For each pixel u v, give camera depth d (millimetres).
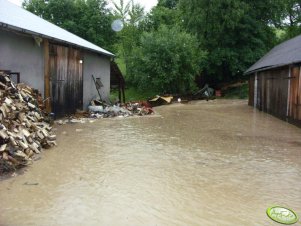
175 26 29828
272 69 16547
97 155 7480
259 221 4348
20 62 10562
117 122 12930
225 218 4418
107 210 4570
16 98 8648
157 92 27750
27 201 4785
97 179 5824
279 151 8312
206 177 6094
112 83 23438
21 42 10570
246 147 8734
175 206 4766
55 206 4645
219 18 30047
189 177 6074
